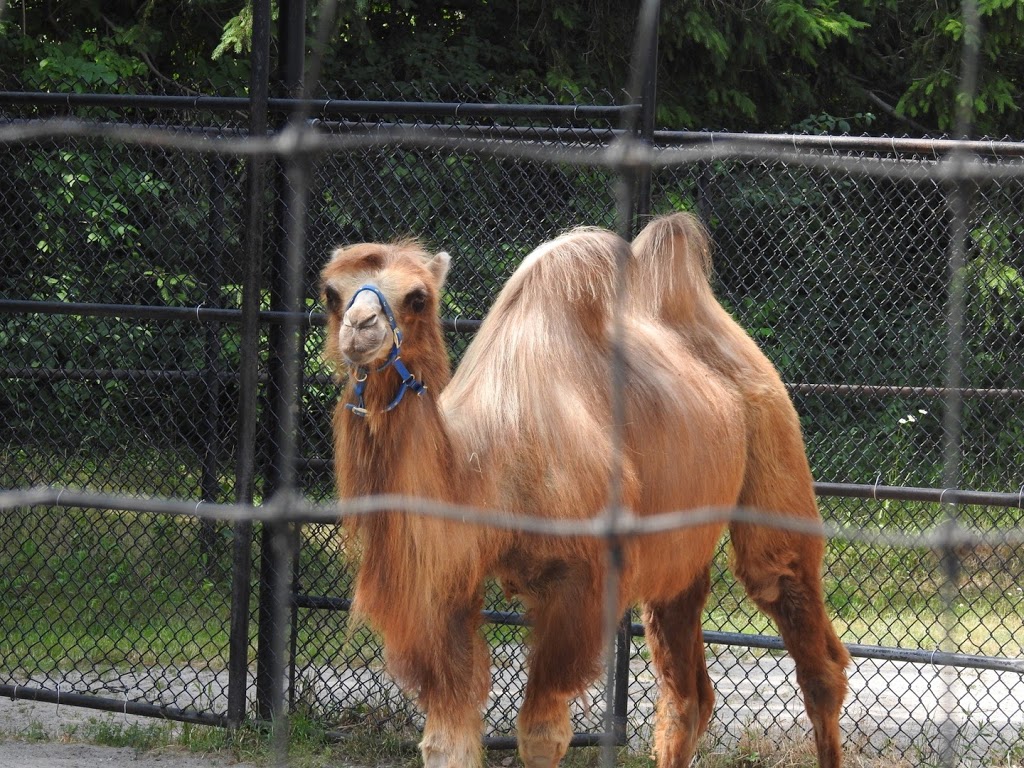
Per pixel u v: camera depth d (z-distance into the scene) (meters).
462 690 13.88
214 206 22.89
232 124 21.62
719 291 31.78
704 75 40.88
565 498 14.19
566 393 14.75
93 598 24.64
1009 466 26.30
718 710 21.92
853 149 19.39
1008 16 37.94
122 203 25.59
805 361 29.53
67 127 11.30
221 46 32.41
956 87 38.91
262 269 20.23
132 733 19.61
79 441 25.78
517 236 21.86
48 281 24.98
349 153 21.42
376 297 12.78
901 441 27.73
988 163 18.91
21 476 25.64
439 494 13.34
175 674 22.64
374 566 13.41
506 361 14.77
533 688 14.84
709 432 16.44
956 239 10.59
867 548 26.92
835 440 27.09
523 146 18.69
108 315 18.98
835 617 23.97
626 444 15.23
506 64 40.78
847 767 18.94
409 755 19.19
